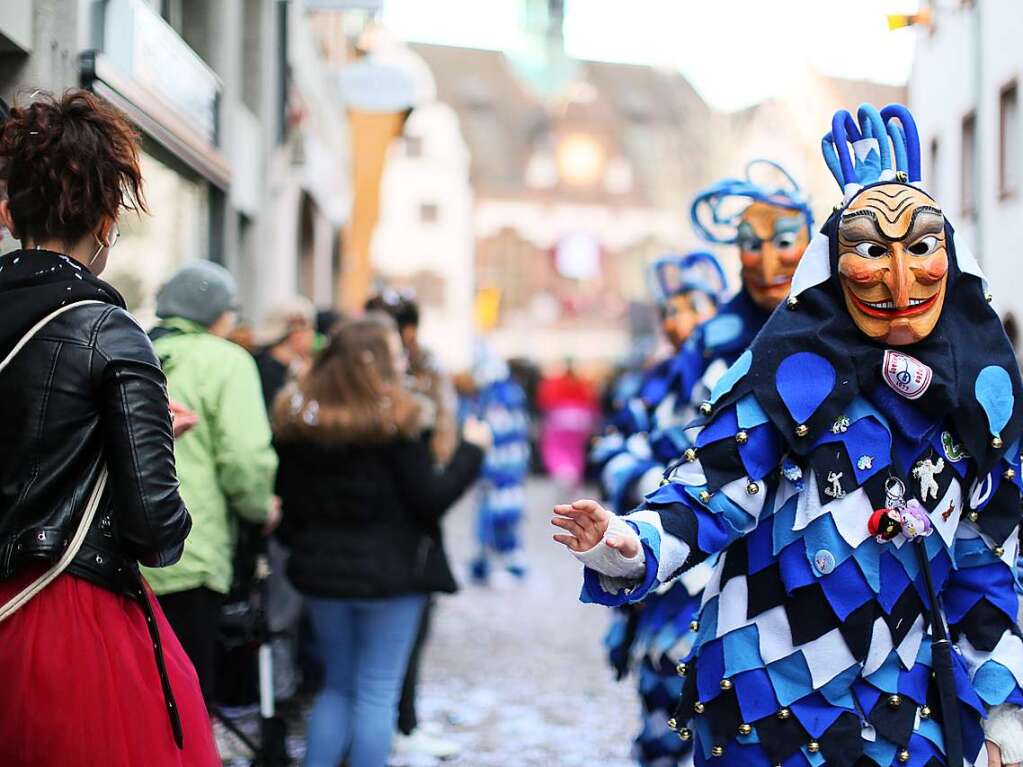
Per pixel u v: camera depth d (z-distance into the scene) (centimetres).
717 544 256
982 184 495
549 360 4759
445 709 639
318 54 1505
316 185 1480
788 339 261
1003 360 262
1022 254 498
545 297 4822
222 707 484
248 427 404
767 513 264
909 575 257
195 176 799
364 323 429
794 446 256
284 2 1132
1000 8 479
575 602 992
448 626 884
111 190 259
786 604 260
